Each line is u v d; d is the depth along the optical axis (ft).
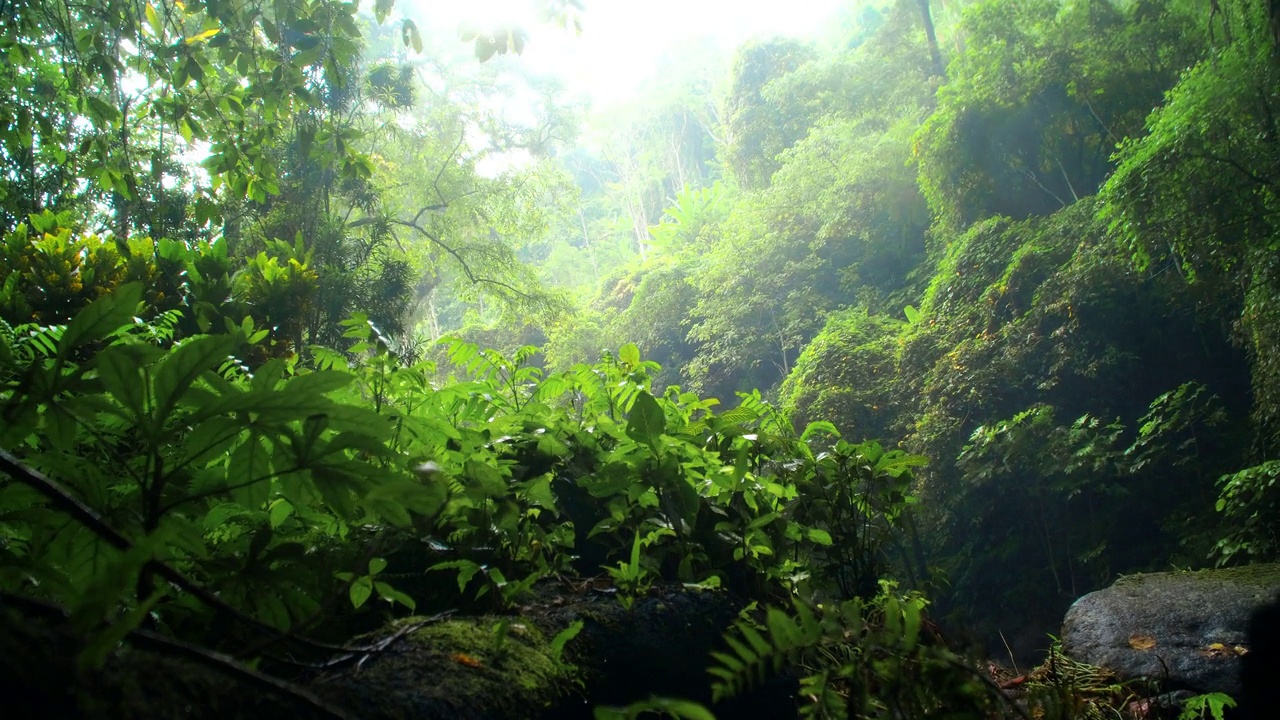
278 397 3.24
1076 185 50.34
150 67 13.94
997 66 49.55
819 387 48.85
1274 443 29.45
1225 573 12.74
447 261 67.72
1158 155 30.91
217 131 14.06
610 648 4.78
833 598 7.53
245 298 16.75
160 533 2.19
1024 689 8.23
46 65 16.25
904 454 8.23
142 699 2.12
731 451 7.80
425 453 5.70
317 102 13.60
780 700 5.48
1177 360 37.40
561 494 6.94
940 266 50.52
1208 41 42.52
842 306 64.75
